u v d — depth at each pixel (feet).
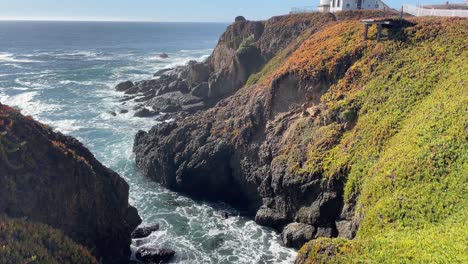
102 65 363.56
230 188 117.80
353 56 115.65
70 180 74.13
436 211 61.57
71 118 182.91
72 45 620.08
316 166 93.50
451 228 56.49
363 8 205.98
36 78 285.43
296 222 94.38
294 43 167.94
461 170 65.36
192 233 95.91
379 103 96.78
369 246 58.95
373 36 119.34
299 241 89.15
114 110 196.13
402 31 115.14
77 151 84.69
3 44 613.11
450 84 87.56
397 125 87.25
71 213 73.15
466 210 58.65
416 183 68.33
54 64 369.50
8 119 73.10
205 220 102.89
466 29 105.19
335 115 102.47
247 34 215.72
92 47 587.27
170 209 108.68
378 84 102.17
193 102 190.39
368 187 76.54
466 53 95.81
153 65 365.20
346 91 108.06
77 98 222.28
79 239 72.90
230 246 90.53
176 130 129.90
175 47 612.70
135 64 373.40
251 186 112.27
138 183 123.75
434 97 87.61
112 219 82.28
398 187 69.97
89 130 166.20
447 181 65.16
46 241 59.31
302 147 102.63
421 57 102.83
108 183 84.38
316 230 88.99
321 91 114.52
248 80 175.01
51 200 69.72
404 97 93.45
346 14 178.70
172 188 120.88
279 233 97.40
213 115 134.72
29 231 59.26
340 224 83.92
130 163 135.54
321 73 115.34
